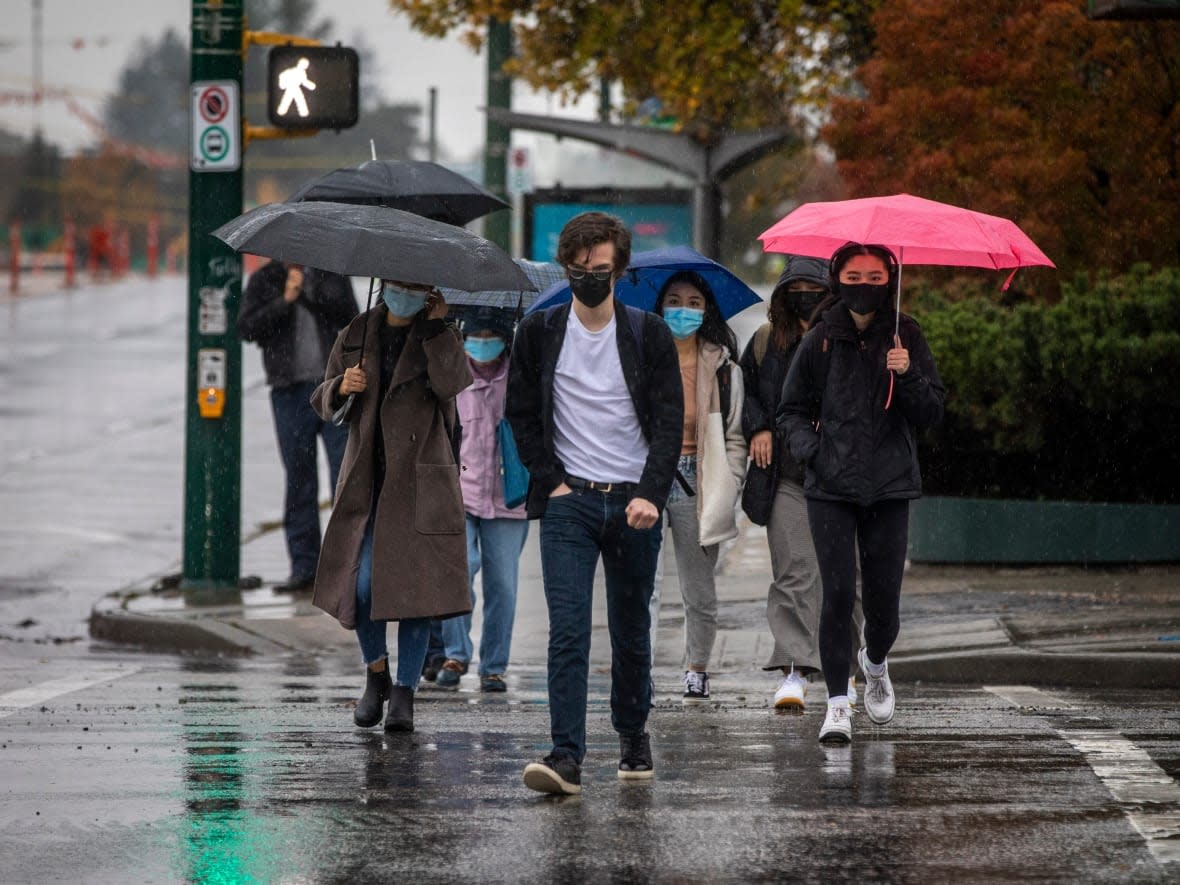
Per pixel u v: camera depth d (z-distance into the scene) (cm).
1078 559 3872
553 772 1912
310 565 3747
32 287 17062
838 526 2219
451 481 2297
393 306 2261
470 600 2302
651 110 7475
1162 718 2459
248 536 4759
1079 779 2020
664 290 2575
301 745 2252
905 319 2212
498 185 6575
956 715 2491
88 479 5909
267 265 3666
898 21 4666
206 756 2173
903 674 2917
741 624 3384
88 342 11225
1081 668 2841
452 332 2295
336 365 2320
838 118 4769
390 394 2291
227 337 3728
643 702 2008
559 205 6862
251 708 2580
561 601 1927
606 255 1875
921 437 4053
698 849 1706
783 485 2573
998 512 3916
